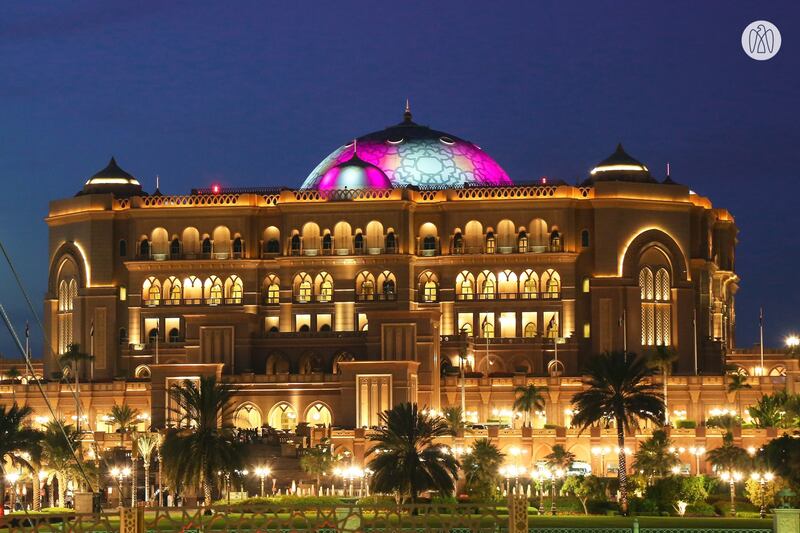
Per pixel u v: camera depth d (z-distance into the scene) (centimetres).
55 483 16050
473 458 15662
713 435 17488
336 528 6869
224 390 14000
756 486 13712
